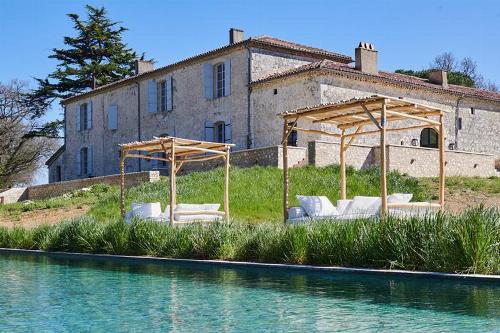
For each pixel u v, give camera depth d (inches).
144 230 482.3
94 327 202.5
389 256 323.3
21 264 437.1
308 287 282.5
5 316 224.4
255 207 714.8
